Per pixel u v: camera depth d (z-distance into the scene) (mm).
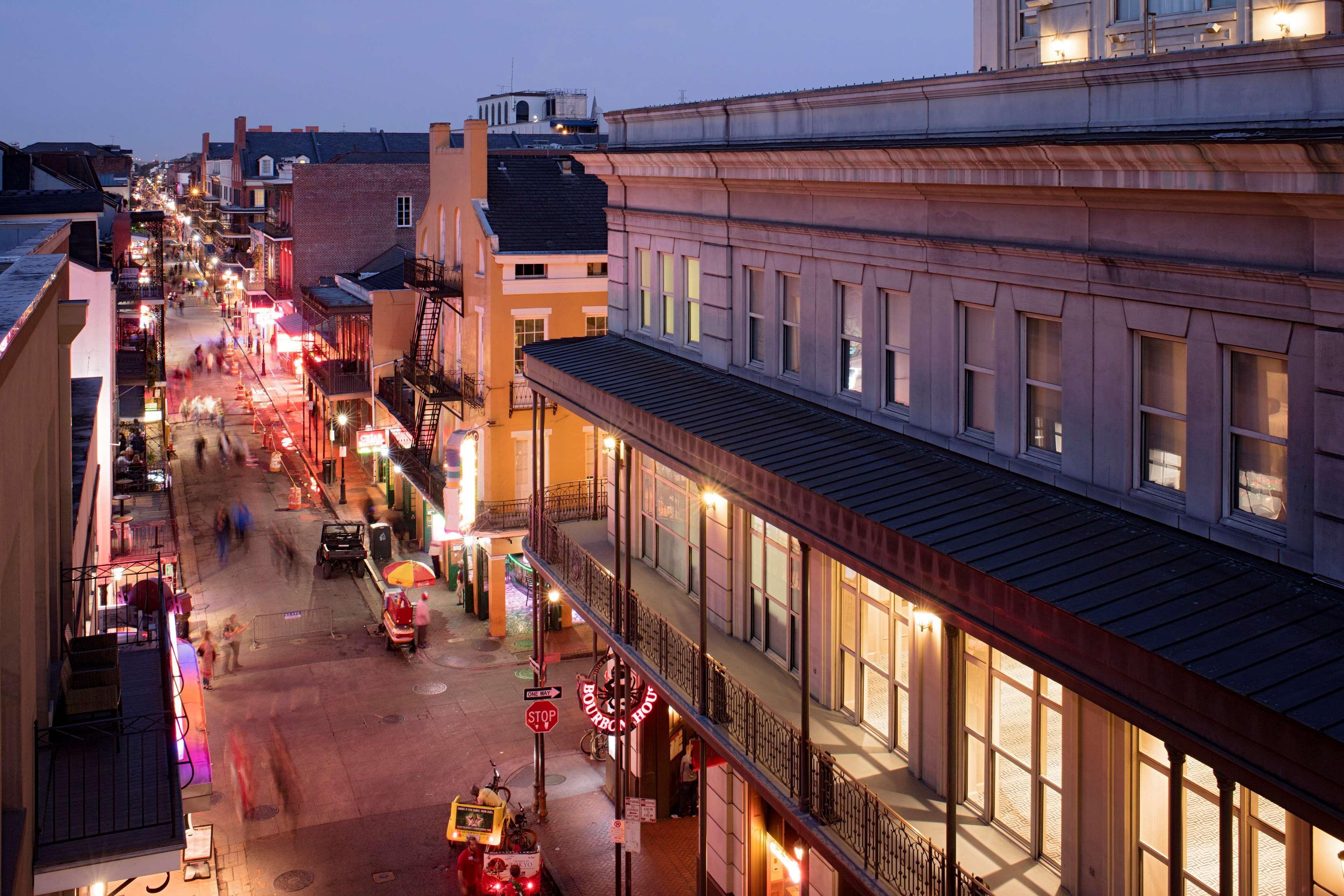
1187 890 10273
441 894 18859
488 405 30312
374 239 54000
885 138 15148
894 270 14492
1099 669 9109
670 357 20609
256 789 22312
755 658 17672
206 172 118938
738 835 17703
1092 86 11641
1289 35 15047
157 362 49094
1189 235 10219
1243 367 10031
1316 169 8555
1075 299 11672
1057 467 12234
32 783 11008
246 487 46438
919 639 13625
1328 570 9047
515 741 24688
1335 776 7211
